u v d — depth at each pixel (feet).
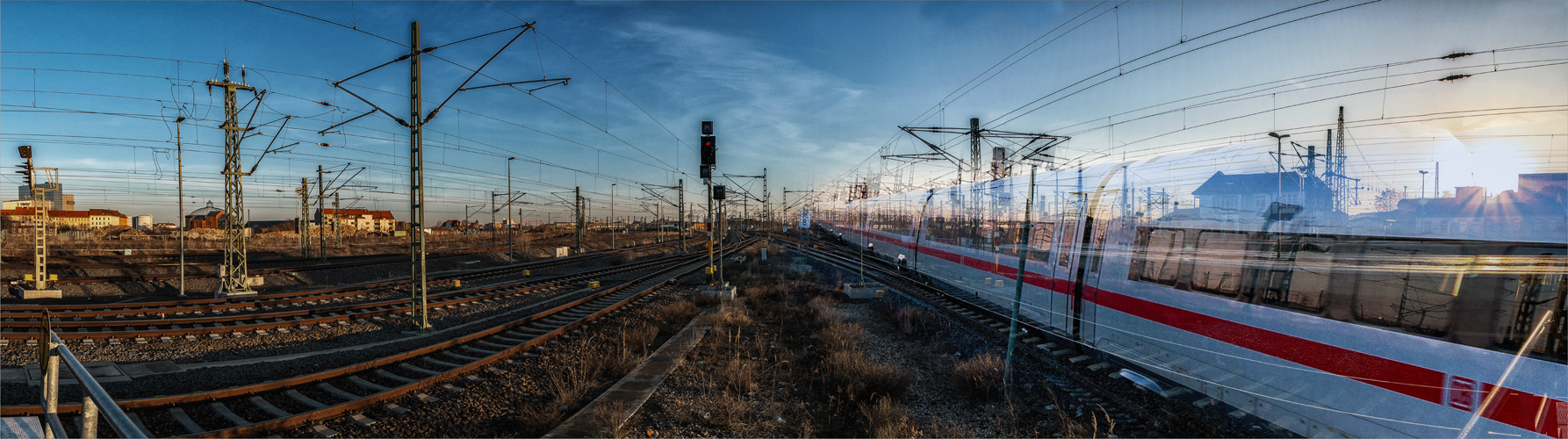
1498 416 15.34
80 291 59.72
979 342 38.68
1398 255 17.95
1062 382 29.55
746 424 25.17
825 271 93.81
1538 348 14.97
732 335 43.39
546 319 49.03
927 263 68.18
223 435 20.49
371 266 92.68
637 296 64.75
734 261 120.37
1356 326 18.70
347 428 22.27
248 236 181.37
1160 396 25.79
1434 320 16.99
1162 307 26.35
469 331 43.57
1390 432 17.54
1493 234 16.03
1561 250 14.78
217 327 40.42
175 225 327.88
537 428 23.20
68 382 26.96
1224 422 22.49
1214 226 24.21
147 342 36.40
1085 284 32.14
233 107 60.75
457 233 331.36
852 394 28.66
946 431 24.06
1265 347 21.43
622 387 29.19
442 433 22.53
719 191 75.20
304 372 29.50
